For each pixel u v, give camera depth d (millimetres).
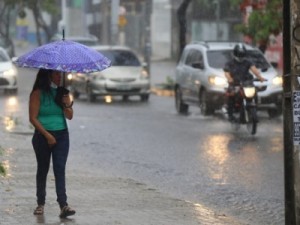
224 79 41656
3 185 21109
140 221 17078
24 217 17125
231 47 44562
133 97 58219
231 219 17875
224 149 29719
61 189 17141
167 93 63000
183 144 31344
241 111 34594
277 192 21594
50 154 17344
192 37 96375
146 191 21156
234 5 47344
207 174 24531
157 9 112125
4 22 82562
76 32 106562
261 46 46062
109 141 32438
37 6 84938
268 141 32062
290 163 14586
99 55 16547
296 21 14055
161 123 39625
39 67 16062
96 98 55250
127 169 25625
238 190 21938
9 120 37781
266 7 42188
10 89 56938
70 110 17266
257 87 39281
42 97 16969
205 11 92438
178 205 19203
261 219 18531
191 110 48062
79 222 16766
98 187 21594
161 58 110688
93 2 116625
